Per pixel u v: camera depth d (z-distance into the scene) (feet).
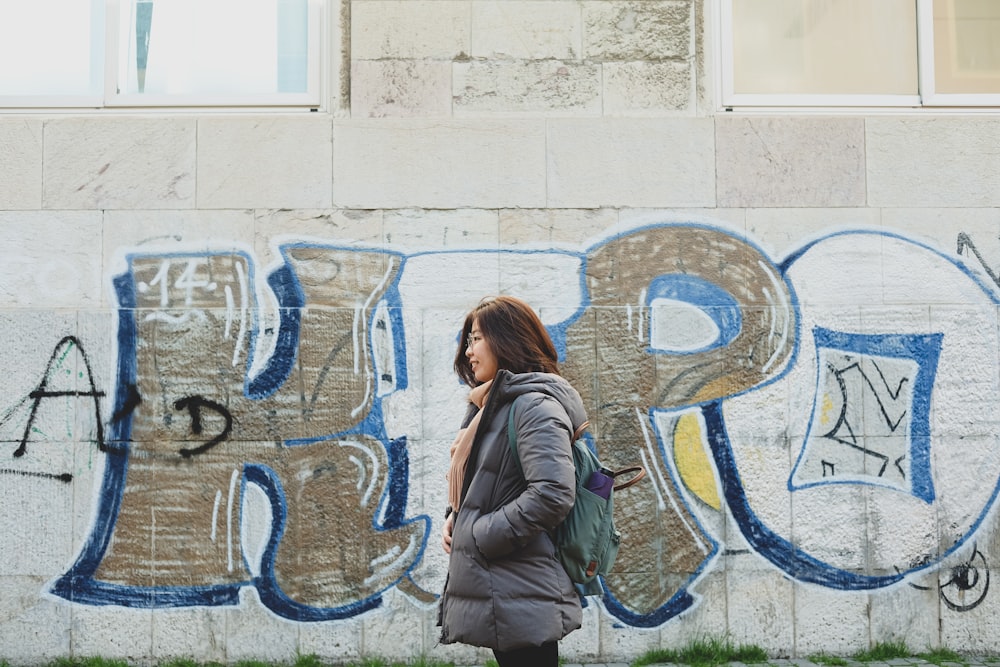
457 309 14.52
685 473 14.43
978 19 15.70
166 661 14.07
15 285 14.43
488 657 14.16
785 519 14.44
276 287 14.49
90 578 14.12
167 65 15.28
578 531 9.51
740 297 14.66
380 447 14.34
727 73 15.25
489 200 14.69
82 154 14.61
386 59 14.85
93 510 14.19
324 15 15.24
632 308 14.58
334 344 14.43
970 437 14.64
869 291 14.75
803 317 14.66
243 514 14.21
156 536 14.17
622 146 14.80
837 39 15.60
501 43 14.94
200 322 14.42
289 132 14.70
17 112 15.02
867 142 14.93
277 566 14.19
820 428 14.56
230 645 14.12
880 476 14.53
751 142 14.87
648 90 14.97
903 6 15.67
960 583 14.49
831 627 14.37
